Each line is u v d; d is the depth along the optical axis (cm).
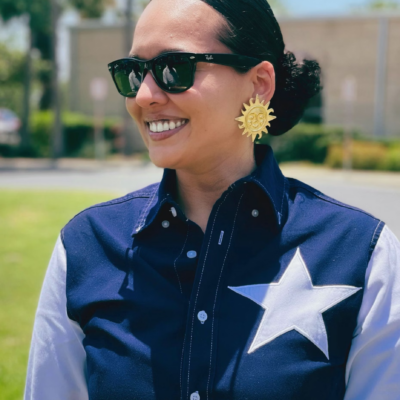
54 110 2269
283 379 134
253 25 149
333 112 2272
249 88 152
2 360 413
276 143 1945
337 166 1789
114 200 169
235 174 158
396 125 2220
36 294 557
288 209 154
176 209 151
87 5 2572
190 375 137
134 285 149
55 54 2252
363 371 143
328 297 140
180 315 143
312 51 2277
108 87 2639
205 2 145
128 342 143
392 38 2189
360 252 144
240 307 141
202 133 146
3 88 3275
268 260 145
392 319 140
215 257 146
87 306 151
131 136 2377
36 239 768
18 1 2312
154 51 145
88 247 159
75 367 158
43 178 1557
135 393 139
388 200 1128
